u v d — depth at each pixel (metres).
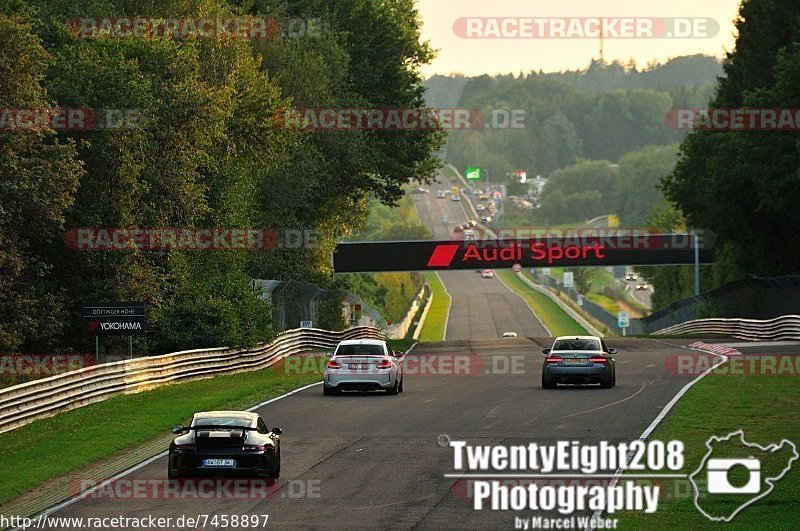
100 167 97.19
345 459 52.12
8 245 85.81
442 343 178.00
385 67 180.00
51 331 92.12
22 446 57.03
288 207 160.12
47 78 97.50
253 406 76.00
